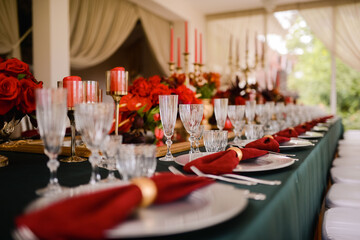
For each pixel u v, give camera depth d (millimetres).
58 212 382
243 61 6445
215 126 2088
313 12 5848
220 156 845
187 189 527
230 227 464
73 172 855
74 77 1014
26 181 756
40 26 3611
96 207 423
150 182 480
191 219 428
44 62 3611
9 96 980
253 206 555
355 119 6531
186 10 6004
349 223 1089
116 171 858
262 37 6320
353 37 5648
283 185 697
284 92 5113
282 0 5785
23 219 364
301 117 2957
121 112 1271
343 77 6590
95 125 667
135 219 440
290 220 711
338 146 3283
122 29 5043
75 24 4336
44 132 641
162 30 5930
